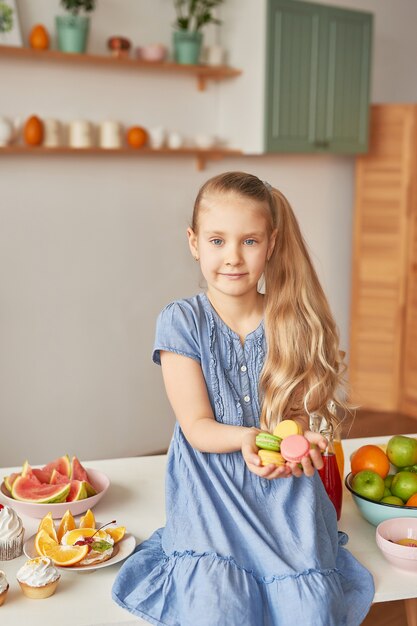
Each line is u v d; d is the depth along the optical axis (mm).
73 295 3609
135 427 3914
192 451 1561
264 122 3758
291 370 1565
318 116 3973
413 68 4758
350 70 4051
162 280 3893
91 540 1540
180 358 1549
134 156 3697
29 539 1590
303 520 1511
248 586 1392
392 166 4336
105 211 3648
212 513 1477
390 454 1854
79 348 3666
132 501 1815
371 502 1679
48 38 3205
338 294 4680
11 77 3283
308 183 4422
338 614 1404
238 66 3852
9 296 3422
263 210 1485
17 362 3490
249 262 1485
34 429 3584
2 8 3113
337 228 4609
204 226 1485
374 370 4559
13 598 1416
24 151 3229
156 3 3645
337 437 1844
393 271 4426
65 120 3459
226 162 4047
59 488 1777
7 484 1815
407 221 4348
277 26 3717
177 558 1459
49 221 3482
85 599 1418
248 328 1595
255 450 1365
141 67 3576
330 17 3910
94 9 3449
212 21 3666
